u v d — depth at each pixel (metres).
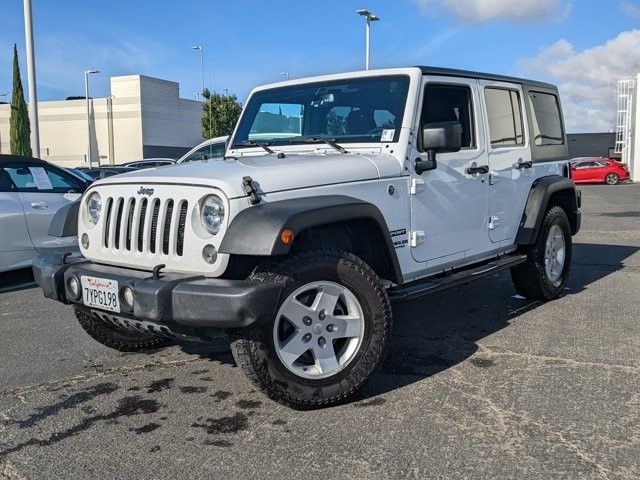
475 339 5.14
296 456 3.17
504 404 3.76
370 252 4.20
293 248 3.69
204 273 3.49
